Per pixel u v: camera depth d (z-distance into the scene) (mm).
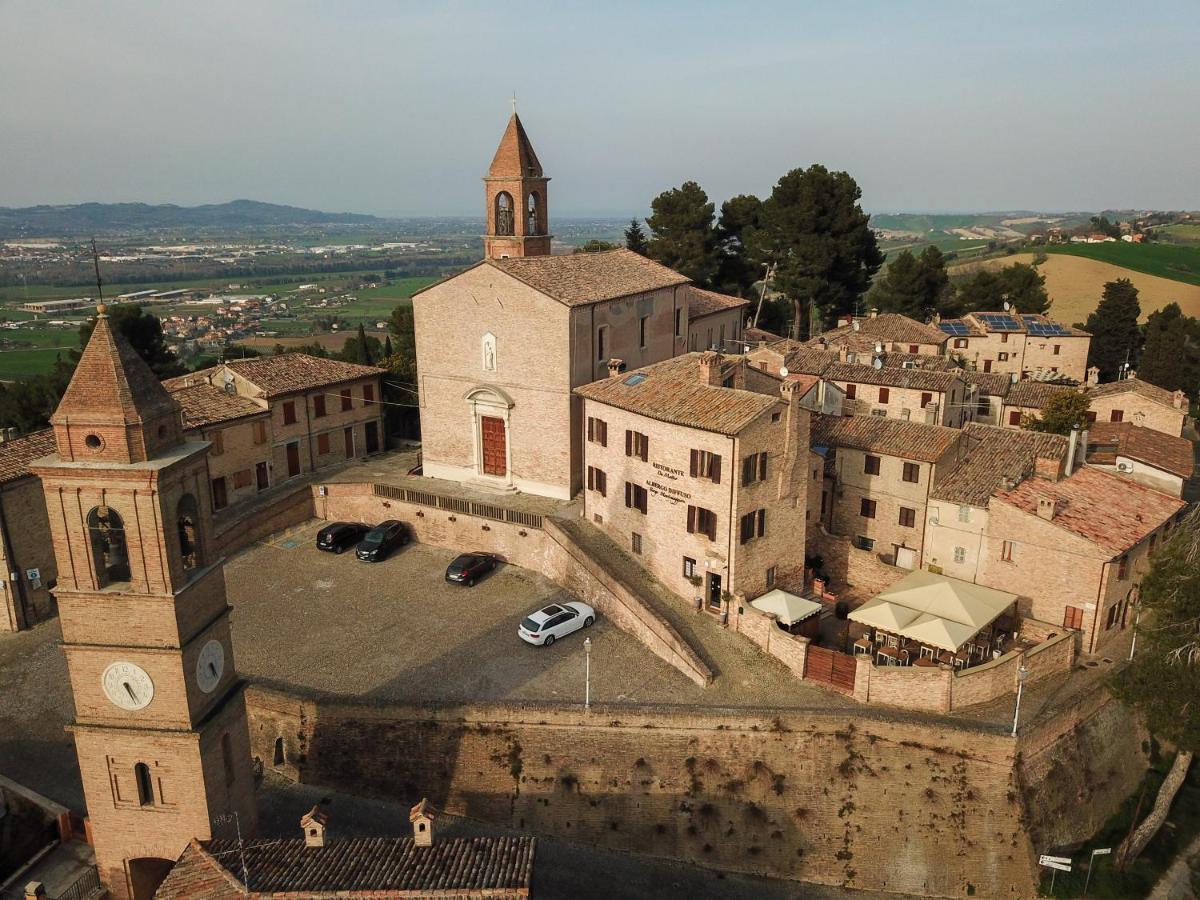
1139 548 46344
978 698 39156
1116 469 61969
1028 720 37812
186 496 28641
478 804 38594
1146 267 163250
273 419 62844
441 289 60344
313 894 24672
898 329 100062
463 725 38656
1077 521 45406
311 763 39781
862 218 103875
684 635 44375
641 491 49719
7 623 47875
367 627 47500
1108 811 40719
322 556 56844
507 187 66188
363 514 61250
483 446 61875
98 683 28875
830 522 55938
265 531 59062
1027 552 46188
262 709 40188
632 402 49469
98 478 26547
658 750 37781
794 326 108875
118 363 26672
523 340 57469
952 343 103500
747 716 37312
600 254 66688
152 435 27078
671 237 102000
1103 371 113000
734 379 52312
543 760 38219
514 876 25328
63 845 33000
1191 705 36406
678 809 37438
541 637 44969
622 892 35219
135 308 81250
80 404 26469
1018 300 121812
